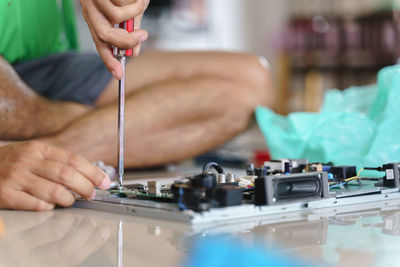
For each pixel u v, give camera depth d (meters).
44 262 0.46
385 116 1.11
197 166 1.87
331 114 1.23
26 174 0.77
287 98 5.12
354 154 1.13
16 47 1.56
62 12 1.97
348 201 0.77
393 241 0.52
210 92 1.70
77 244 0.53
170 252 0.49
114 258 0.47
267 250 0.49
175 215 0.64
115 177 1.29
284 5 5.52
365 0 4.90
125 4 0.80
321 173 0.74
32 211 0.76
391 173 0.85
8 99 1.43
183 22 5.11
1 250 0.51
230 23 5.54
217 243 0.52
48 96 1.59
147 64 1.78
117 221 0.66
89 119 1.52
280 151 1.29
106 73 1.66
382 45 4.59
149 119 1.61
